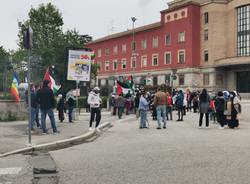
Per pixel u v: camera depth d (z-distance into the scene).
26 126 16.78
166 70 70.44
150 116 27.94
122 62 80.56
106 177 7.40
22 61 21.00
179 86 67.94
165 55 70.94
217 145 11.60
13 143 11.77
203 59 66.81
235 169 7.95
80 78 20.72
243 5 63.41
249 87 62.56
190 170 7.92
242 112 31.52
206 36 66.56
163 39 71.50
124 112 30.23
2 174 7.88
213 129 17.34
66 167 8.52
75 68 20.64
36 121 16.62
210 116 22.61
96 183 6.93
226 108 17.75
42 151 11.03
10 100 19.69
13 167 8.62
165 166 8.39
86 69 20.77
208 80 65.94
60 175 7.70
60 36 61.28
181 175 7.46
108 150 11.00
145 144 12.11
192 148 11.02
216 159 9.16
